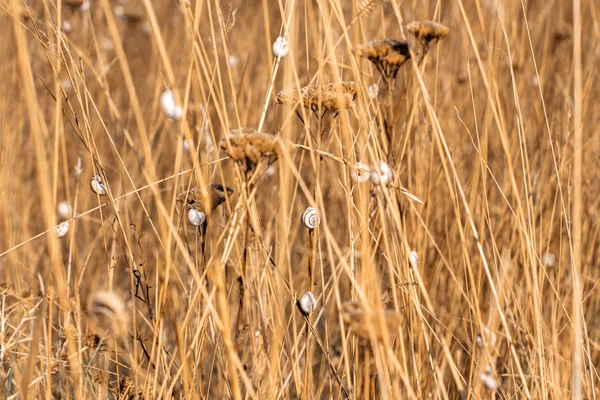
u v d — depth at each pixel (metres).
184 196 3.16
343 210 3.54
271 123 3.69
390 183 3.16
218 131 3.59
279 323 3.12
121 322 3.02
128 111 4.07
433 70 3.61
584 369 3.24
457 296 3.44
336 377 3.18
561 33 4.01
